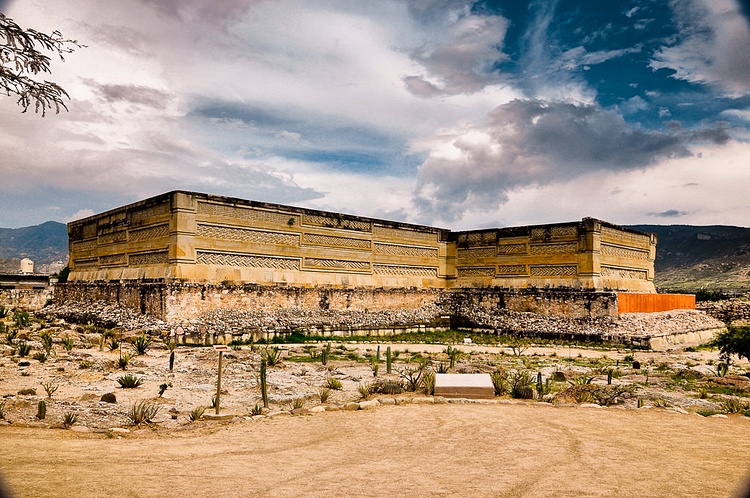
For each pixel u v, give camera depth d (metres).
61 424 10.26
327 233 36.00
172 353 18.30
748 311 43.75
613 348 30.58
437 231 43.62
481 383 14.84
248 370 19.00
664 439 9.98
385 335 34.38
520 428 10.70
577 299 35.62
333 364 21.41
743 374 21.47
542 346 31.50
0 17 9.65
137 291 29.59
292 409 12.74
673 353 29.50
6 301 39.09
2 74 10.00
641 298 36.59
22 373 15.69
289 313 31.67
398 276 40.62
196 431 10.49
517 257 39.72
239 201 31.09
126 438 9.66
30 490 5.93
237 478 6.96
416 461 8.13
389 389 15.22
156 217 30.19
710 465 8.09
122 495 5.98
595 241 35.97
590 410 13.09
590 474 7.47
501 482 7.00
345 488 6.62
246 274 31.09
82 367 17.36
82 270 37.97
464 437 9.89
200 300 28.38
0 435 8.97
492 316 38.25
